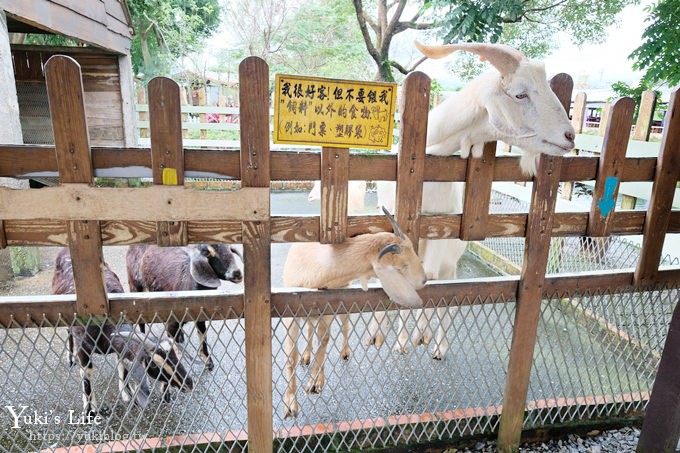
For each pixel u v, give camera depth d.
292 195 7.59
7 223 1.50
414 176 1.69
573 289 1.98
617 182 1.85
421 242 2.47
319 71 12.64
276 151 1.57
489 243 5.04
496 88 1.69
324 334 2.17
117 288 2.40
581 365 2.84
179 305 1.67
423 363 2.78
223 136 10.44
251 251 1.63
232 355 2.91
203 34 14.19
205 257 2.56
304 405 2.37
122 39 6.16
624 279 2.04
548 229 1.85
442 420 2.13
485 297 1.92
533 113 1.64
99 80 6.34
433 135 1.99
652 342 2.75
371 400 2.44
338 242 1.73
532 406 2.21
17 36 7.43
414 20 10.92
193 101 12.98
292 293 1.74
